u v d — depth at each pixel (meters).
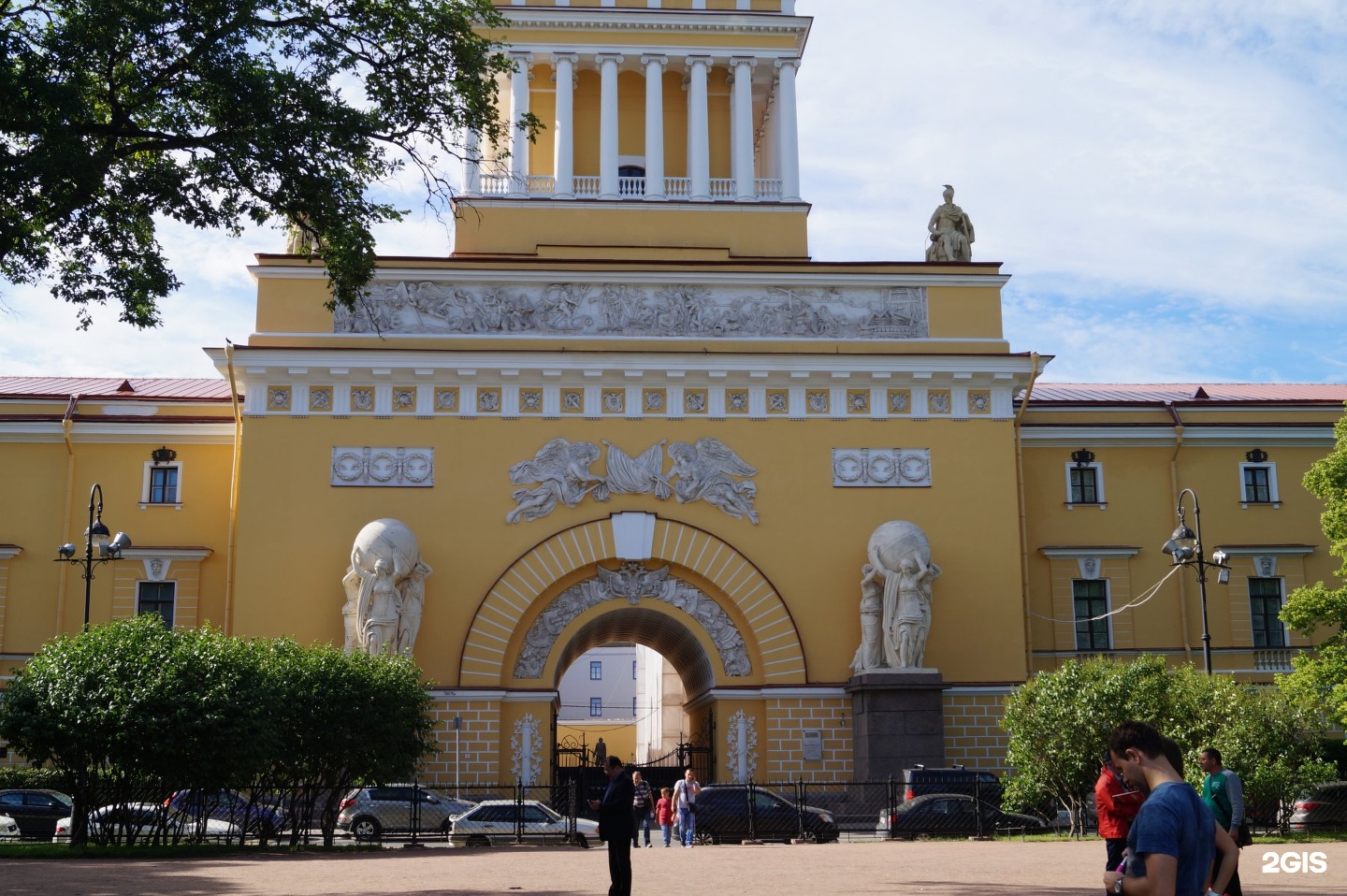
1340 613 33.59
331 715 28.72
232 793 33.09
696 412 38.66
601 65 44.06
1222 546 44.09
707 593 38.28
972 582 38.34
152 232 23.86
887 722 35.56
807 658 37.59
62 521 41.53
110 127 22.61
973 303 40.25
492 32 43.53
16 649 40.62
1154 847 7.43
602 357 38.16
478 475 37.81
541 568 37.44
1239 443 44.97
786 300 39.84
